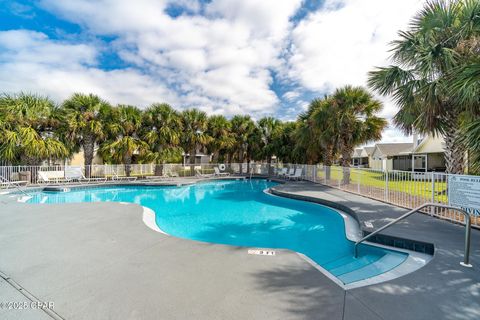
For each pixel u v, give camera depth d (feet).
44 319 5.89
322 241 16.31
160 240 11.87
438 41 17.15
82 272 8.41
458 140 14.92
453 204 12.20
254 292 7.11
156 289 7.26
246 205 28.02
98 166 42.04
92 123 39.63
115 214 17.29
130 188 39.65
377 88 20.89
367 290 7.19
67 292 7.10
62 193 33.47
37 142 34.83
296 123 52.01
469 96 13.34
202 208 26.53
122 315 6.03
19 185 33.73
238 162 64.54
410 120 20.90
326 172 38.04
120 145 41.88
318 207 24.36
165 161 48.39
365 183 30.07
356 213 17.92
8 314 6.07
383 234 12.69
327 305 6.45
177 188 40.91
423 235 12.36
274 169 58.49
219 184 47.55
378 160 84.17
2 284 7.55
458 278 7.86
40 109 36.68
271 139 60.59
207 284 7.57
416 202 19.29
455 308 6.28
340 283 7.64
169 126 48.67
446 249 10.40
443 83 15.51
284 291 7.16
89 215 16.99
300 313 6.11
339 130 34.78
